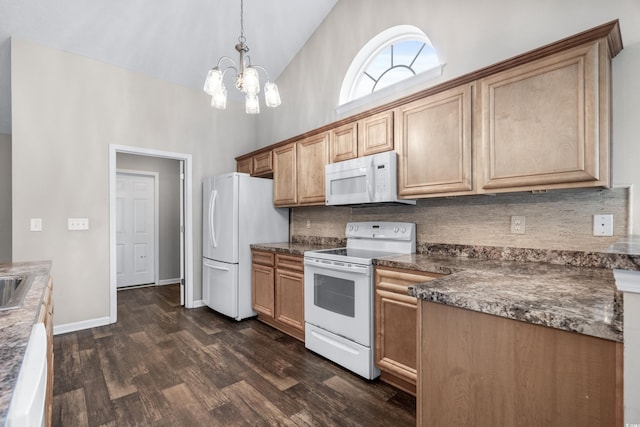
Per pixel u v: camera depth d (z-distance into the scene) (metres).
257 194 3.46
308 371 2.23
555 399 0.84
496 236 2.05
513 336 0.90
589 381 0.79
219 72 1.94
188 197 3.79
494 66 1.74
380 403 1.86
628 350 0.71
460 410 1.00
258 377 2.15
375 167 2.30
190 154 3.80
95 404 1.84
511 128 1.69
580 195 1.73
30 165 2.80
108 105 3.22
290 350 2.58
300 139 3.12
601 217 1.66
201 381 2.09
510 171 1.69
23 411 0.43
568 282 1.26
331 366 2.31
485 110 1.79
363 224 2.79
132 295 4.36
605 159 1.42
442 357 1.05
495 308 0.92
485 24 2.12
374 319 2.11
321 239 3.34
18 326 0.86
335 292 2.34
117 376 2.15
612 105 1.61
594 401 0.78
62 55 2.97
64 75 2.98
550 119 1.56
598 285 1.21
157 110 3.56
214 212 3.55
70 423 1.67
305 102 3.59
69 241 2.98
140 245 5.00
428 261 1.97
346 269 2.20
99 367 2.28
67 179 2.98
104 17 2.75
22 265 1.93
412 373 1.87
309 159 3.01
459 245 2.24
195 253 3.83
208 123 3.96
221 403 1.85
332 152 2.77
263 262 3.19
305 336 2.59
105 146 3.20
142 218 5.01
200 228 3.88
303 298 2.71
